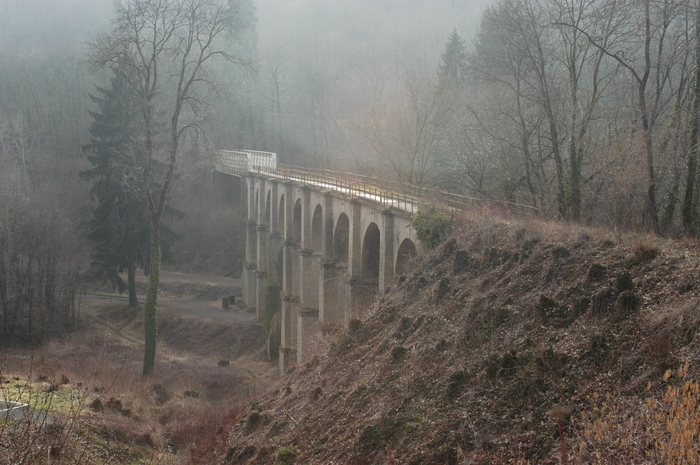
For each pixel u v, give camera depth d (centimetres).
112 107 5606
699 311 1270
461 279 2094
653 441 1091
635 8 2866
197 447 2266
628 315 1403
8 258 4766
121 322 5494
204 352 4825
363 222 3206
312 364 2478
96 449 1927
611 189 2664
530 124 3525
